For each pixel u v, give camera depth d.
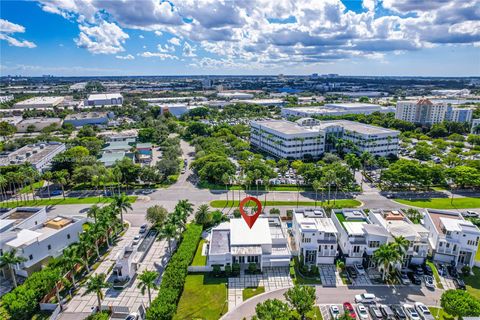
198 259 97.25
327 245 93.69
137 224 120.88
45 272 80.00
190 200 142.62
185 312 76.12
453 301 69.69
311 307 70.19
